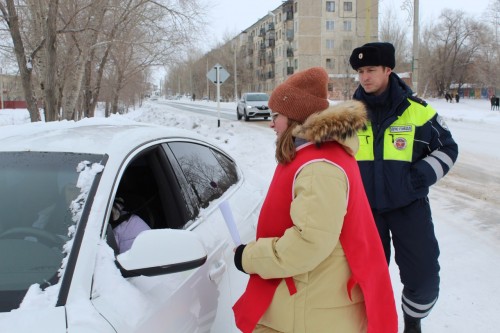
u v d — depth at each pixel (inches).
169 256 64.1
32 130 100.7
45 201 74.5
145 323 61.7
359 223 67.1
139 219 92.9
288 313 67.6
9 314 56.9
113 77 993.5
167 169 96.8
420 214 106.3
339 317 67.5
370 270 69.0
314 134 65.1
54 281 62.6
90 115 772.6
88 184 74.2
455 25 2842.0
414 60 780.0
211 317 79.0
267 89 3218.5
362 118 68.1
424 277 108.6
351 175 66.3
